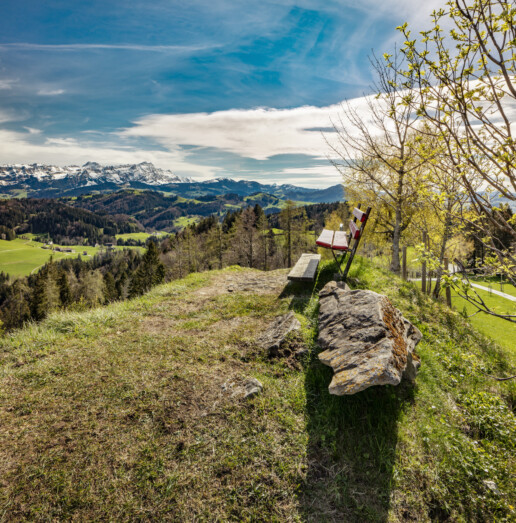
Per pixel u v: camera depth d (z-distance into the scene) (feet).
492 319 79.41
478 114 9.04
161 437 11.06
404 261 60.49
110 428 11.43
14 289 280.51
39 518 8.44
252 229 169.68
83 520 8.45
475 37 8.83
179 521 8.48
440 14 9.19
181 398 12.98
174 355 16.48
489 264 12.17
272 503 8.96
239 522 8.49
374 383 10.57
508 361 20.86
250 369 14.98
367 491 9.43
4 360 16.15
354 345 12.98
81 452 10.40
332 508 8.91
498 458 11.62
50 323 20.92
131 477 9.60
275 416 11.91
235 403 12.54
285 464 10.07
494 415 13.83
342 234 30.37
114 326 20.70
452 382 16.11
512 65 8.78
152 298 26.94
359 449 10.66
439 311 24.38
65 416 12.01
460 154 9.73
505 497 10.00
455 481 10.25
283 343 16.16
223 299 25.40
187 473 9.74
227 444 10.76
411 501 9.31
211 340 18.17
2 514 8.48
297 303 21.85
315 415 11.94
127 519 8.50
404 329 15.65
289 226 154.51
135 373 14.76
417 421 12.15
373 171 38.47
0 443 10.65
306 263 27.30
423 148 11.32
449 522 9.23
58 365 15.53
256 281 30.60
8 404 12.64
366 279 25.59
